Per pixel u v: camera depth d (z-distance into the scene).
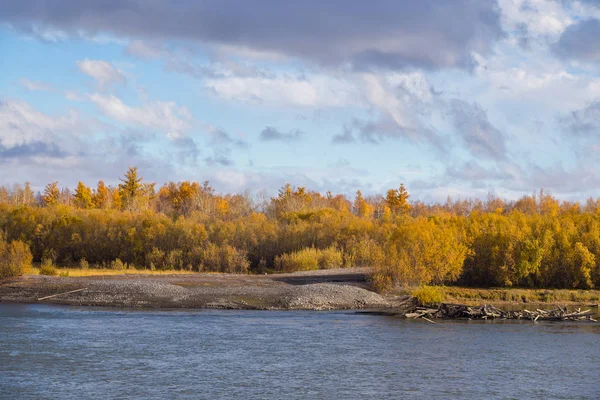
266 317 50.31
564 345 38.97
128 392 26.94
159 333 41.44
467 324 48.31
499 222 79.06
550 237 74.00
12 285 63.78
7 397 25.95
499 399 26.70
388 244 71.56
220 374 30.36
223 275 78.88
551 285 74.19
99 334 40.53
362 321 48.78
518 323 49.31
